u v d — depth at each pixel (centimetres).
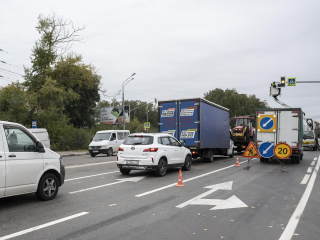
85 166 1548
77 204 694
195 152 1579
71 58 3447
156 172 1142
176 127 1602
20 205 681
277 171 1352
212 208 662
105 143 2444
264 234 494
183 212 628
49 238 466
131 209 650
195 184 979
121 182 1016
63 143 3189
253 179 1099
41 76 3117
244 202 724
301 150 1750
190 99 1573
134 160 1129
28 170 672
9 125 657
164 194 813
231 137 2184
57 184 761
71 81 3550
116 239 464
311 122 3381
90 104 4616
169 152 1198
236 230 513
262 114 1705
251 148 1437
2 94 2836
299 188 921
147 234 488
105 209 649
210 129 1705
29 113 2914
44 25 3088
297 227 532
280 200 750
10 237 469
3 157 624
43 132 1977
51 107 2989
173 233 494
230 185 962
